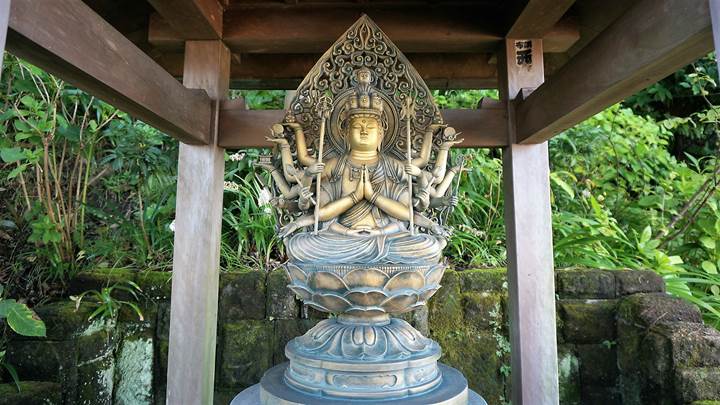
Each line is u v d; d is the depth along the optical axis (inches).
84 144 109.7
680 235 125.9
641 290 96.2
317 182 59.0
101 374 88.0
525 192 73.5
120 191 120.6
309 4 78.4
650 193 139.3
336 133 66.2
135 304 94.9
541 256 72.1
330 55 66.4
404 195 61.2
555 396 69.4
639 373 83.6
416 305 55.7
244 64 101.6
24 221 109.5
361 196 59.9
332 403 49.6
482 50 83.1
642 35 41.7
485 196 122.6
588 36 82.2
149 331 95.0
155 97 53.9
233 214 125.2
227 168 129.0
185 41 76.9
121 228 110.1
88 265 107.0
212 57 76.4
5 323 88.5
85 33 40.3
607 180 141.2
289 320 95.7
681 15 36.7
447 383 56.7
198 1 66.3
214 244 73.9
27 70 100.7
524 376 69.7
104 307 88.8
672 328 79.3
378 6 79.2
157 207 108.1
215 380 93.1
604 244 115.3
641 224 129.7
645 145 139.3
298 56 101.7
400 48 82.0
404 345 55.1
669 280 105.7
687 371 72.4
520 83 75.9
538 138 69.7
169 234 108.9
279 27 77.7
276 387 54.8
